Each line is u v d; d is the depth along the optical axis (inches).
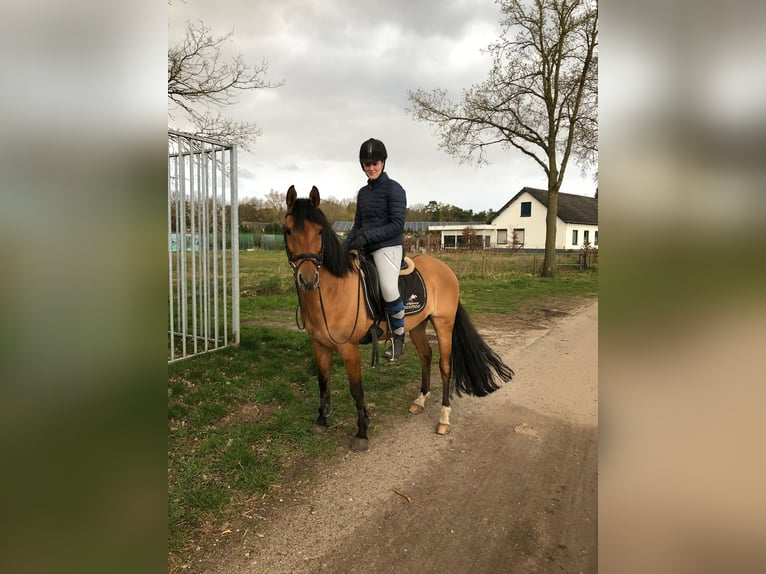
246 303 350.0
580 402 167.8
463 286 495.5
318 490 108.2
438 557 86.2
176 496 103.3
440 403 166.4
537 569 83.1
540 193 1309.1
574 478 114.5
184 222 190.1
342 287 122.7
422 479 113.5
